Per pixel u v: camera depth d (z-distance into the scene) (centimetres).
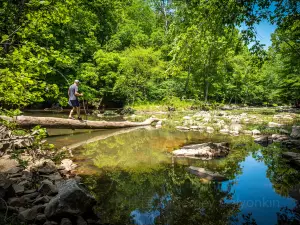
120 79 2364
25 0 373
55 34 1884
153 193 353
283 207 299
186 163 514
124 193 352
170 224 263
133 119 1445
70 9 441
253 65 642
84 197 277
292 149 640
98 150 637
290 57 2034
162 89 2636
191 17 644
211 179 410
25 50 371
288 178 410
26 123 752
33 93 418
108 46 2703
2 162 438
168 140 784
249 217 275
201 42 672
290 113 1820
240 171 454
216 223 262
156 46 2880
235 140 771
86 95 2077
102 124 1027
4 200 279
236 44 662
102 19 2756
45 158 496
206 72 2216
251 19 558
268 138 783
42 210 272
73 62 2016
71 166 479
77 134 909
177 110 2200
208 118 1359
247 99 3972
